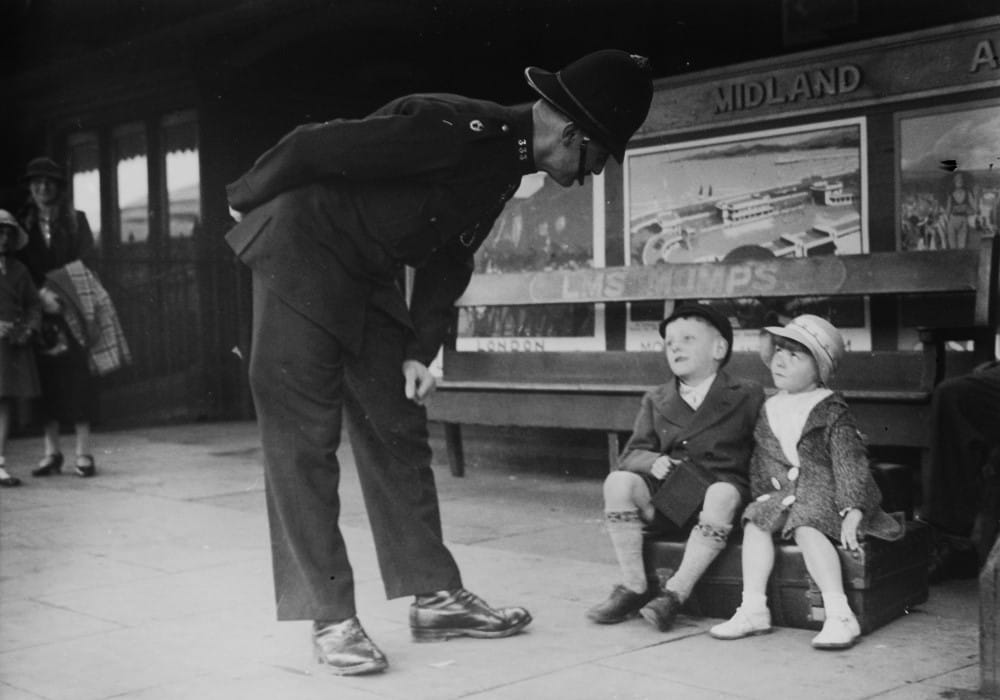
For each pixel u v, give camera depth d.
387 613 4.09
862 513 3.63
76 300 8.00
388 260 3.50
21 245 7.70
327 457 3.47
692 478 3.84
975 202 5.69
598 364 7.08
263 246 3.44
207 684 3.28
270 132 11.81
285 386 3.42
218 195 12.12
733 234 6.61
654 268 6.67
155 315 12.33
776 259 6.16
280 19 10.89
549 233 7.48
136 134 12.98
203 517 6.19
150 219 12.87
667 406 4.05
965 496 4.34
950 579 4.46
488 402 6.96
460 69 9.60
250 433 10.74
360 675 3.33
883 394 5.22
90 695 3.21
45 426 8.10
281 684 3.27
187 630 3.87
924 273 5.62
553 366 7.29
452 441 7.41
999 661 3.02
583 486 6.96
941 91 5.78
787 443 3.76
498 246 7.75
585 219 7.29
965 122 5.71
